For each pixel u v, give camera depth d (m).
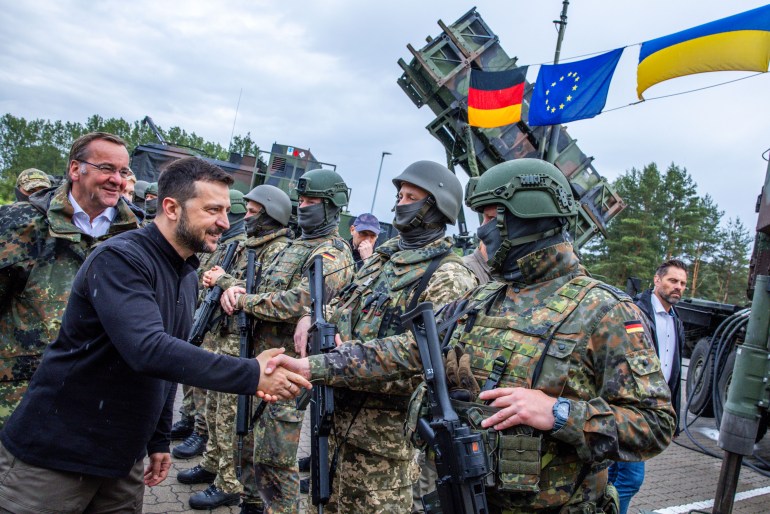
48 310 2.82
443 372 1.95
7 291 2.83
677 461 6.73
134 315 2.04
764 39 5.42
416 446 2.13
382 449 2.82
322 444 2.75
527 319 1.97
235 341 4.46
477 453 1.73
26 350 2.79
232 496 4.19
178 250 2.31
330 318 3.17
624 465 3.76
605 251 41.03
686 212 41.88
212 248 2.34
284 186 13.13
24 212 2.81
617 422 1.73
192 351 2.06
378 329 2.89
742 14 5.52
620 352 1.81
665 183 42.50
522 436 1.76
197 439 5.26
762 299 4.23
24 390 2.81
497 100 8.99
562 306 1.92
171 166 2.27
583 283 1.97
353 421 2.86
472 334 2.09
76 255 2.92
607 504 1.97
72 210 2.87
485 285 2.28
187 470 4.61
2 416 2.76
